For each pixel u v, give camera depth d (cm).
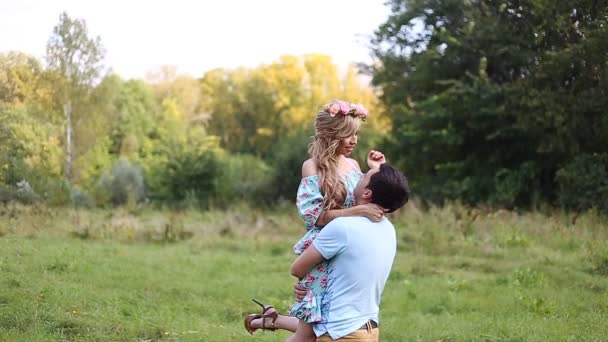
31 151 2353
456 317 816
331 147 445
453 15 2694
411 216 1767
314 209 438
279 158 3089
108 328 667
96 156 4003
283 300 887
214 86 6981
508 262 1266
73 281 915
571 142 2288
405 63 2842
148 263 1155
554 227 1554
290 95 6788
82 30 3547
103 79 3856
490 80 2481
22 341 590
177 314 768
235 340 661
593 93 2208
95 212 2088
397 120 2953
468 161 2633
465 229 1569
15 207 1738
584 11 2303
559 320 775
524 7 2434
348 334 407
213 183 3100
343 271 411
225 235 1619
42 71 3080
